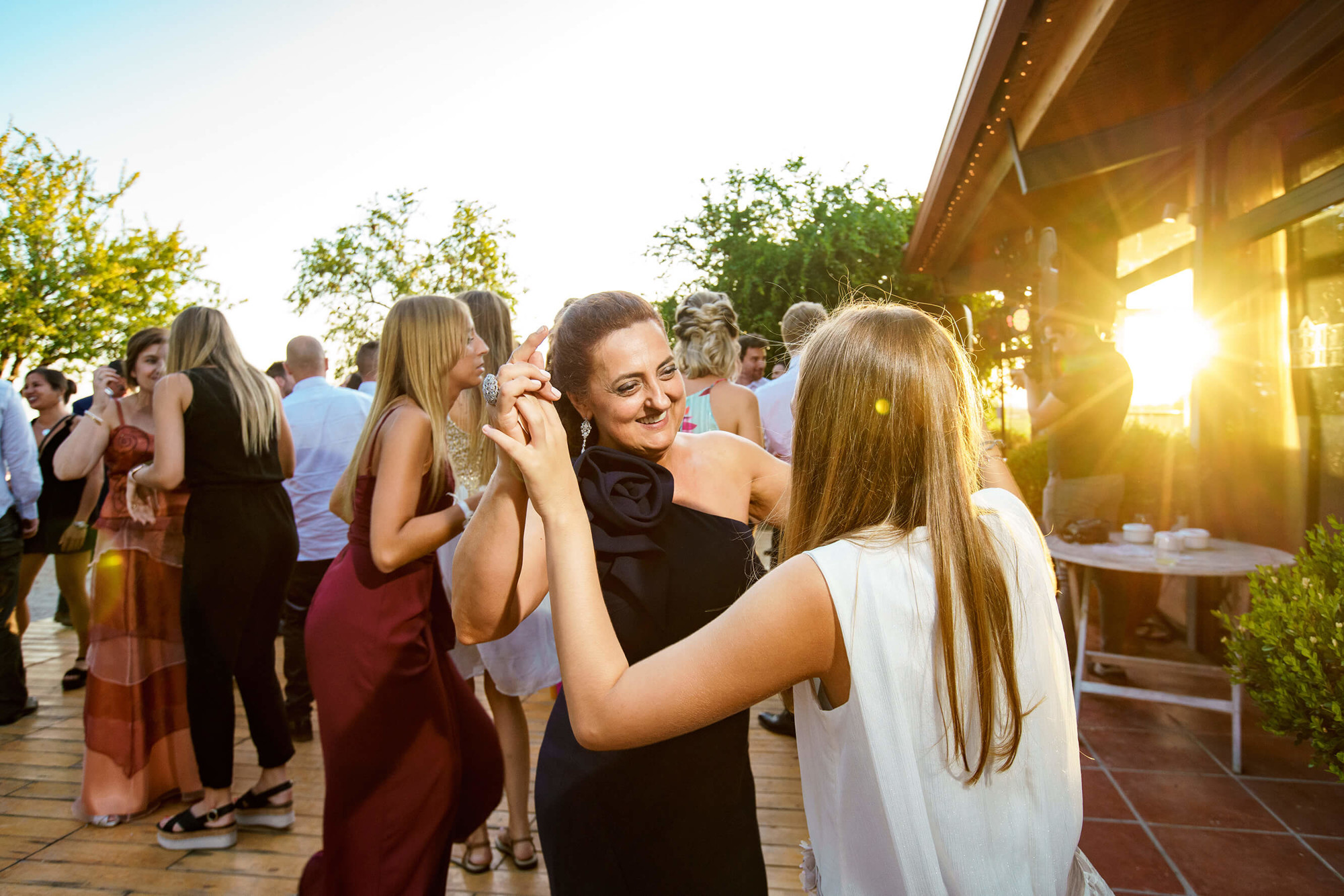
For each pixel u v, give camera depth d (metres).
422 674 1.87
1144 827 2.45
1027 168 4.58
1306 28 3.13
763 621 0.83
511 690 2.30
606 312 1.29
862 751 0.84
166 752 2.81
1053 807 0.86
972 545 0.85
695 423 2.69
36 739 3.37
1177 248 5.14
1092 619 4.63
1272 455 3.65
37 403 4.44
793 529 0.98
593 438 1.39
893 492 0.91
